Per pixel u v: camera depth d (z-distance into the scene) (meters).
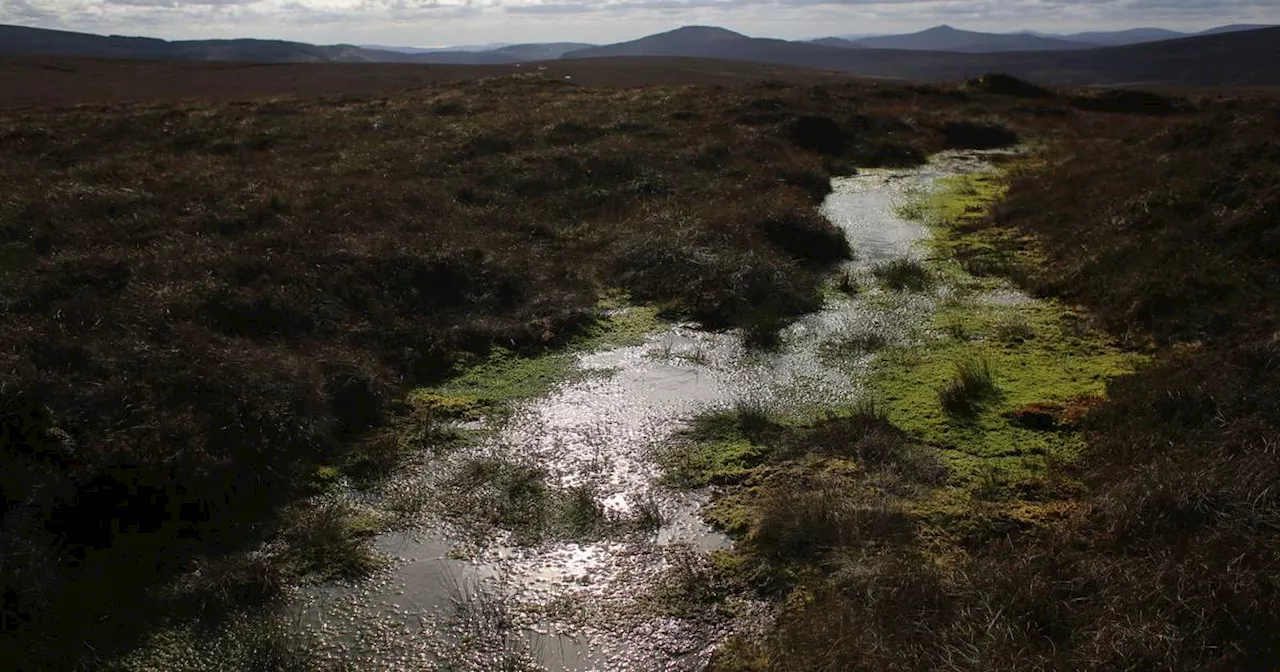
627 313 10.76
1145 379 7.71
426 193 14.65
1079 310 10.39
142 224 11.80
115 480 6.09
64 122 20.64
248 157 17.70
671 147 19.55
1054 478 6.50
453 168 16.94
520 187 16.12
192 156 17.59
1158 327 9.28
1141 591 4.87
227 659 4.92
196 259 10.13
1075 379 8.34
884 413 7.70
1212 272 9.91
